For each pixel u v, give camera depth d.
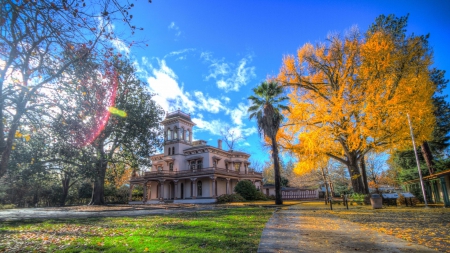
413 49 19.94
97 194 32.12
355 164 22.03
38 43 6.54
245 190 40.34
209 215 13.32
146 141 27.08
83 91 8.30
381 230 7.64
